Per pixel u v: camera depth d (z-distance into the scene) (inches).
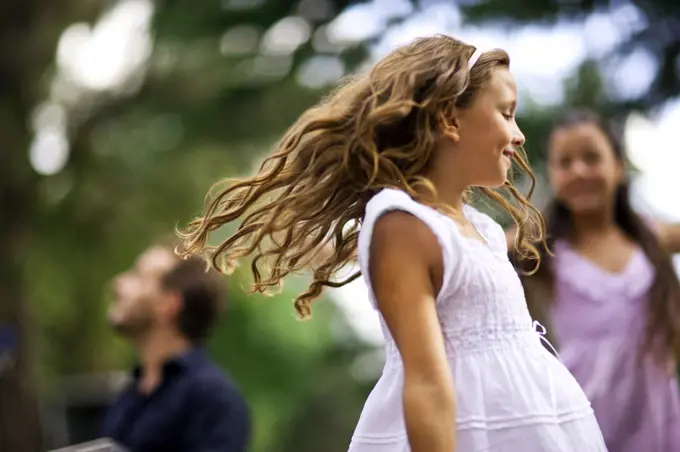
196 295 286.5
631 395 259.9
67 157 778.8
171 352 285.4
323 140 161.9
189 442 270.5
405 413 144.9
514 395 153.1
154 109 745.6
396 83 157.8
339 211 166.1
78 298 848.9
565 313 266.5
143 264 290.0
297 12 632.4
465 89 158.9
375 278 151.2
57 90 778.2
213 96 704.4
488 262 157.2
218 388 273.1
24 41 691.4
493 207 193.0
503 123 159.6
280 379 1231.5
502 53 162.4
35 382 676.7
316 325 1253.1
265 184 167.3
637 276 263.6
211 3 659.4
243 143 738.8
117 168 790.5
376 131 160.1
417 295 148.4
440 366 146.2
